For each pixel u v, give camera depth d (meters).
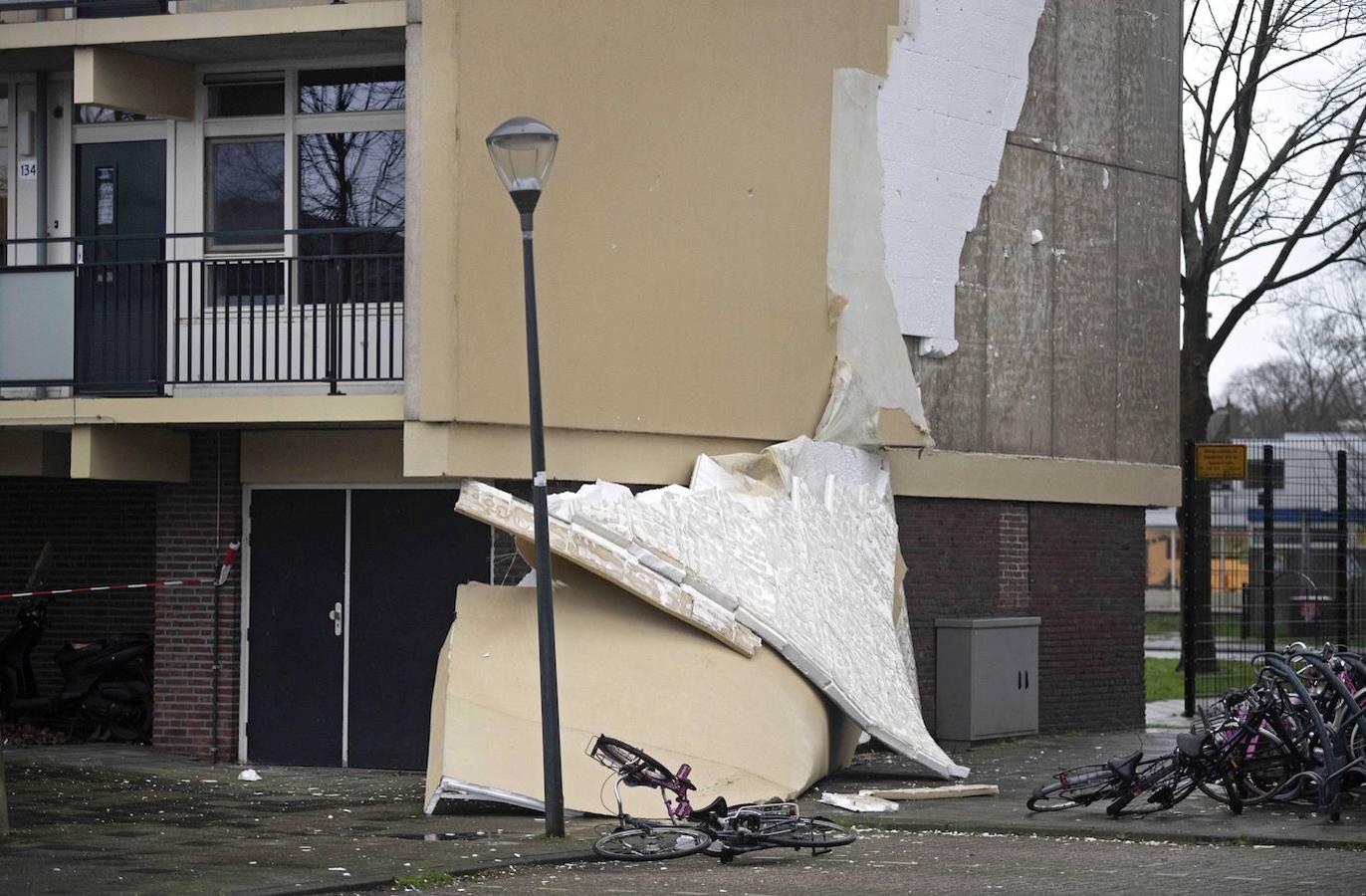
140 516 20.42
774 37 18.84
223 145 18.39
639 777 12.74
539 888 10.92
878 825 14.16
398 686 17.61
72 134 18.83
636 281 17.45
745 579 16.33
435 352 15.94
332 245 17.95
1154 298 24.17
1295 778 14.02
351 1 17.31
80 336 17.47
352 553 17.81
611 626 15.20
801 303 19.14
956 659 20.58
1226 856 12.39
